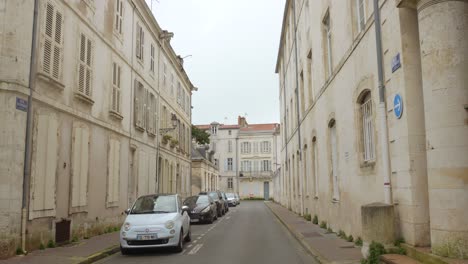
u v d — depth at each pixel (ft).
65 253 35.63
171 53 94.32
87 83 47.80
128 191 62.59
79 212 45.19
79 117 45.52
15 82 34.06
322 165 56.85
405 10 27.68
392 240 27.78
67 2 43.01
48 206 38.45
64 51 42.24
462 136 23.18
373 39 33.17
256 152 252.21
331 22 49.16
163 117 88.28
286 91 112.57
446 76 23.61
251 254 37.68
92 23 49.57
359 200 37.70
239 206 160.15
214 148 255.70
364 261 28.02
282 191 138.31
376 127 32.63
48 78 38.37
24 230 34.53
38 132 37.09
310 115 67.62
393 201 29.32
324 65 54.24
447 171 23.20
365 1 36.22
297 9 81.82
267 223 74.84
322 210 57.82
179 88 108.68
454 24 23.77
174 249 39.99
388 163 30.01
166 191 89.40
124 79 61.57
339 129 45.47
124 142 61.16
